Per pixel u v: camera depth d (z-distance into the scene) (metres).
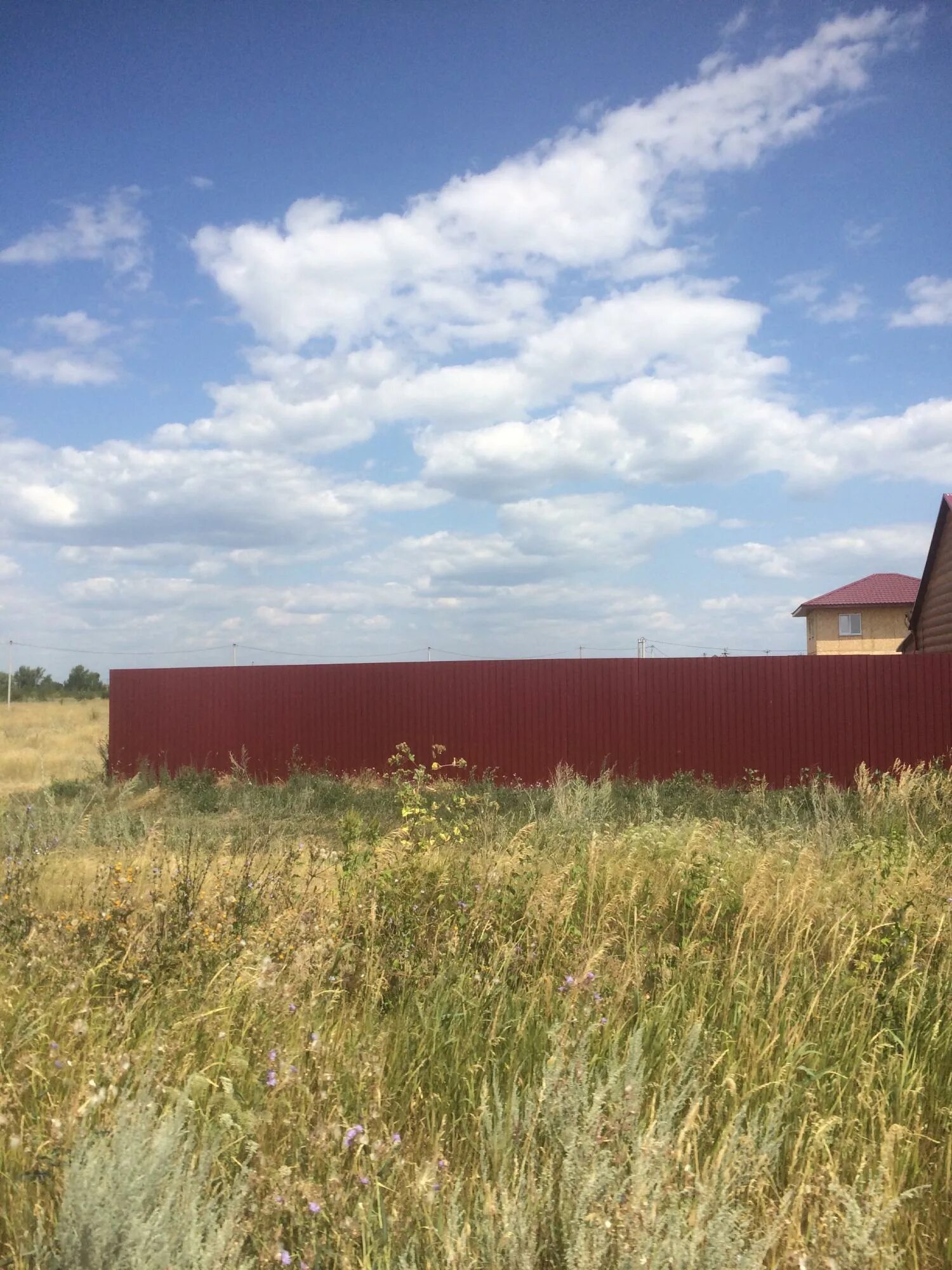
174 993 3.86
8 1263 2.32
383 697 17.19
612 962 4.53
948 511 19.05
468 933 4.93
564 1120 2.84
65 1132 2.62
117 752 18.56
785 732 15.59
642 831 7.30
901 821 9.02
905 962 4.43
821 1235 2.42
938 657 15.12
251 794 14.48
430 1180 2.58
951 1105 3.50
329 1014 3.98
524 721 16.56
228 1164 2.78
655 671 16.16
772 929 5.20
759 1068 3.58
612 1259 2.31
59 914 4.57
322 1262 2.38
